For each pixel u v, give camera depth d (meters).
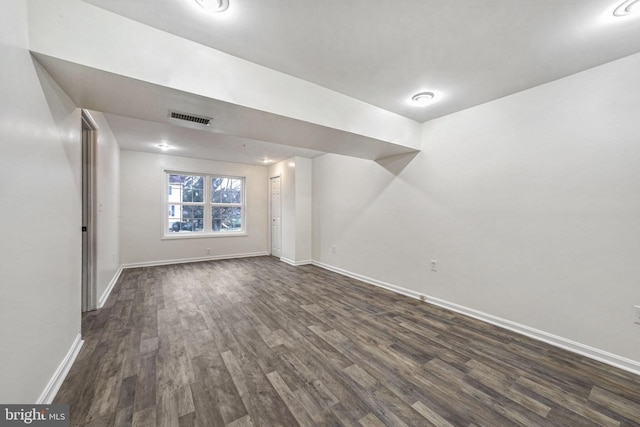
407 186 3.44
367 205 4.07
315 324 2.54
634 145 1.83
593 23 1.53
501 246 2.53
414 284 3.35
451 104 2.70
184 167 5.43
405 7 1.43
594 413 1.44
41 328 1.36
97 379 1.67
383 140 2.83
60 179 1.64
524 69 2.04
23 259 1.19
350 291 3.61
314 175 5.39
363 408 1.45
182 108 1.98
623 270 1.88
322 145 3.04
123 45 1.50
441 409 1.45
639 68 1.81
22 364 1.17
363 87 2.35
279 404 1.47
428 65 2.00
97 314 2.73
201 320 2.61
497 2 1.39
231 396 1.53
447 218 2.98
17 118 1.15
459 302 2.86
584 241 2.05
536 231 2.30
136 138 4.05
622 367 1.86
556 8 1.42
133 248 4.94
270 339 2.23
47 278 1.44
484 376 1.75
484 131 2.65
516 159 2.42
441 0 1.38
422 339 2.26
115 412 1.40
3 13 1.04
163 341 2.18
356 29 1.61
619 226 1.90
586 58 1.89
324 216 5.07
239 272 4.67
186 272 4.61
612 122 1.92
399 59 1.93
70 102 1.81
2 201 1.03
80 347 2.04
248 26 1.59
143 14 1.49
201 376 1.72
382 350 2.07
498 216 2.55
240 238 6.14
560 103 2.17
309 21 1.54
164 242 5.27
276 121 2.24
